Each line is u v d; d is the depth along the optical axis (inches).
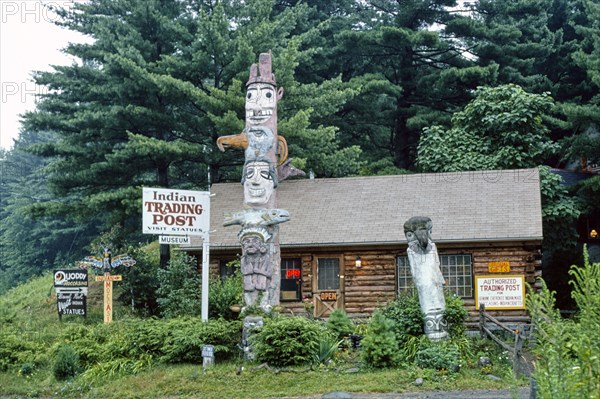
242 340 720.3
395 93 1314.0
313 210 965.8
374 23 1520.7
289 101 1093.8
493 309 848.9
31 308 1109.7
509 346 684.7
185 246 943.7
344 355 701.3
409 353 680.4
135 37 1102.4
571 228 1083.3
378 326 675.4
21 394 683.4
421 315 708.7
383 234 898.7
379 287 899.4
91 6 1125.1
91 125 1079.6
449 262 884.0
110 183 1099.3
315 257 920.3
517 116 1093.8
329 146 1167.6
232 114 1001.5
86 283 980.6
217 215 995.9
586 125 1131.3
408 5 1359.5
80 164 1099.3
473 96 1362.0
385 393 599.5
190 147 1055.6
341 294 906.7
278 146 781.3
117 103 1104.2
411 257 712.4
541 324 361.4
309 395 606.5
